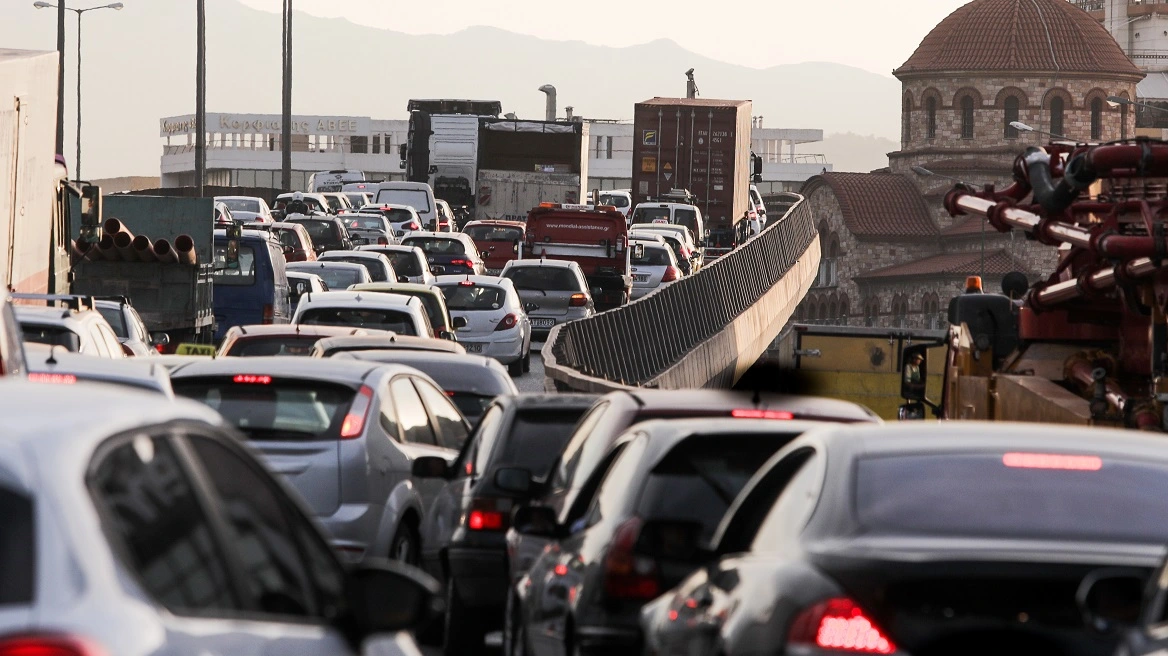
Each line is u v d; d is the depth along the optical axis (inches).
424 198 6712.6
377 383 1328.7
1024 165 1676.9
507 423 1283.2
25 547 361.7
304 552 510.6
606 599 835.4
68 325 1893.5
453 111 6889.8
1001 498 612.1
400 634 554.3
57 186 2896.2
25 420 394.3
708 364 4611.2
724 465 867.4
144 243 3171.8
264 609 455.2
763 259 6358.3
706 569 718.5
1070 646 550.3
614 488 901.8
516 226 5846.5
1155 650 493.4
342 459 1261.1
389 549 1278.3
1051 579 554.3
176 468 439.2
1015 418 1614.2
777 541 644.7
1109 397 1429.6
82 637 350.9
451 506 1301.7
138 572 386.6
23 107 2432.3
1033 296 1679.4
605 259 4916.3
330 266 3914.9
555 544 975.0
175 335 3221.0
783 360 2970.0
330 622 497.4
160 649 373.1
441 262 5113.2
